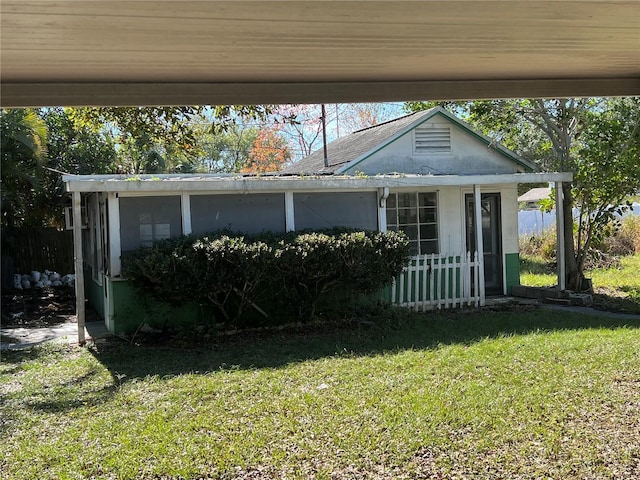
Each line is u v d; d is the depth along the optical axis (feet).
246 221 34.40
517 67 12.07
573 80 13.34
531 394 18.81
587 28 9.71
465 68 11.98
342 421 17.06
